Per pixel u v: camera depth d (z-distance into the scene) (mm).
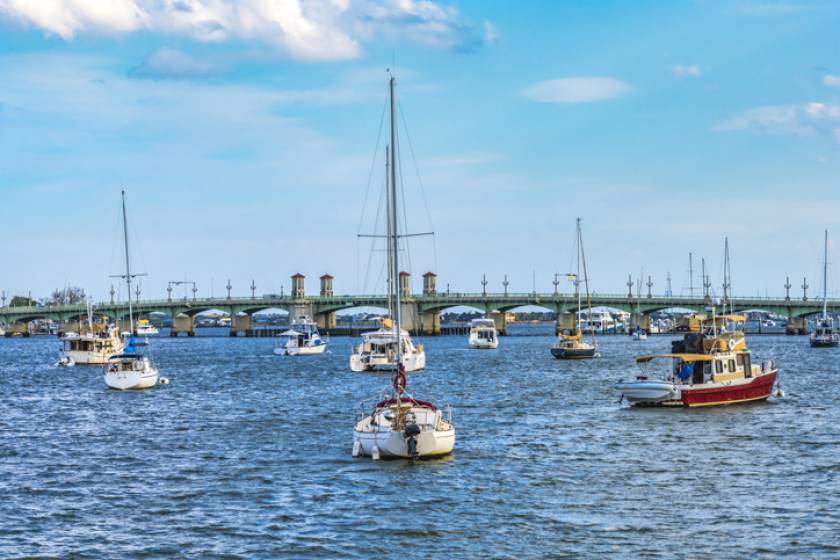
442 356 182625
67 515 46469
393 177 67375
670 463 56500
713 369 81125
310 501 48188
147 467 57750
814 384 106188
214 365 158625
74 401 97750
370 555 39875
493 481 51969
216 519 45344
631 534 42125
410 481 52062
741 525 43250
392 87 68188
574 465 56094
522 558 39250
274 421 77812
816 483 50938
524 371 134750
